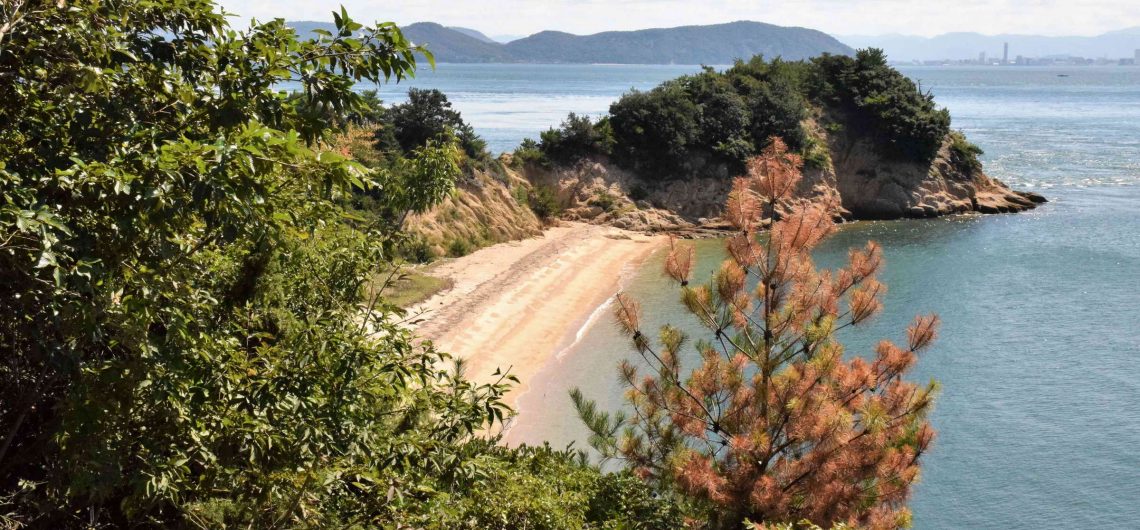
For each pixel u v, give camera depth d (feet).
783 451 55.11
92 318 26.32
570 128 272.10
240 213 28.53
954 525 93.15
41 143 30.81
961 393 128.47
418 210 93.35
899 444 54.29
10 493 32.94
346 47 35.17
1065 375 136.36
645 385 57.41
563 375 134.00
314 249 45.16
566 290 184.34
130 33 34.47
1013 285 193.88
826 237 54.75
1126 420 118.52
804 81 315.99
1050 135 520.42
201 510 34.96
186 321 30.45
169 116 35.14
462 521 40.81
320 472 33.71
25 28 30.04
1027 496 98.68
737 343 55.72
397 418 43.73
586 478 60.29
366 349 36.88
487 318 153.99
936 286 193.26
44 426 32.58
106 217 27.81
